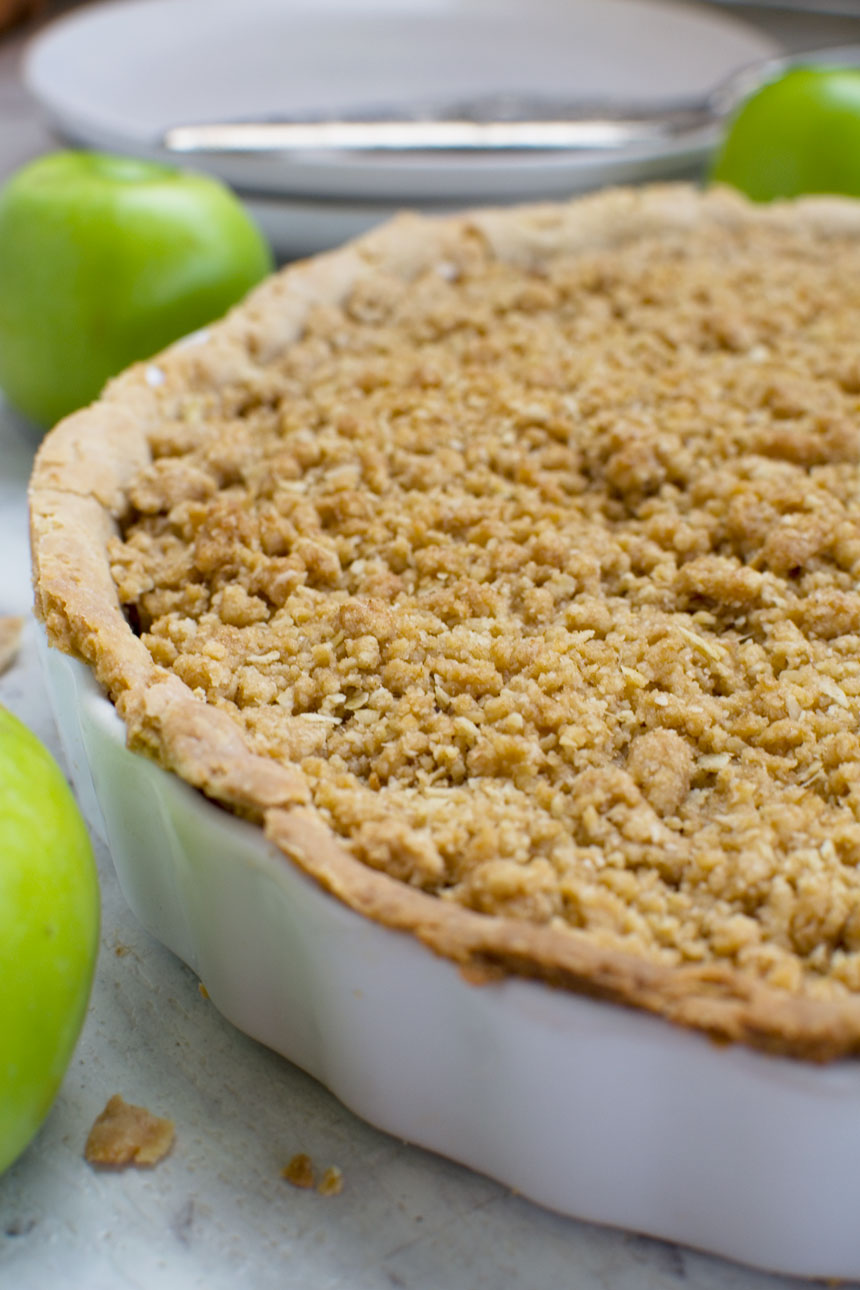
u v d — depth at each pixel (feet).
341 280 2.21
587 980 1.63
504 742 1.77
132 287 2.24
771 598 1.89
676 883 1.72
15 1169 1.74
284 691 1.82
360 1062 1.72
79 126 2.52
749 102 2.50
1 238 2.26
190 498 1.97
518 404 2.06
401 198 2.48
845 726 1.80
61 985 1.70
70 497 1.93
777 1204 1.67
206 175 2.46
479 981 1.64
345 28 2.79
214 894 1.73
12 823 1.69
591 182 2.49
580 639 1.85
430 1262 1.70
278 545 1.93
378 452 2.01
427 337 2.17
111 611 1.83
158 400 2.06
